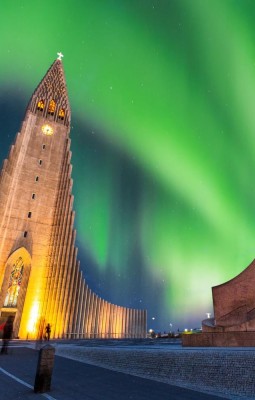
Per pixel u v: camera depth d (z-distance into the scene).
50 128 56.84
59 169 54.28
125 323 53.75
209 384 9.84
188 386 10.15
